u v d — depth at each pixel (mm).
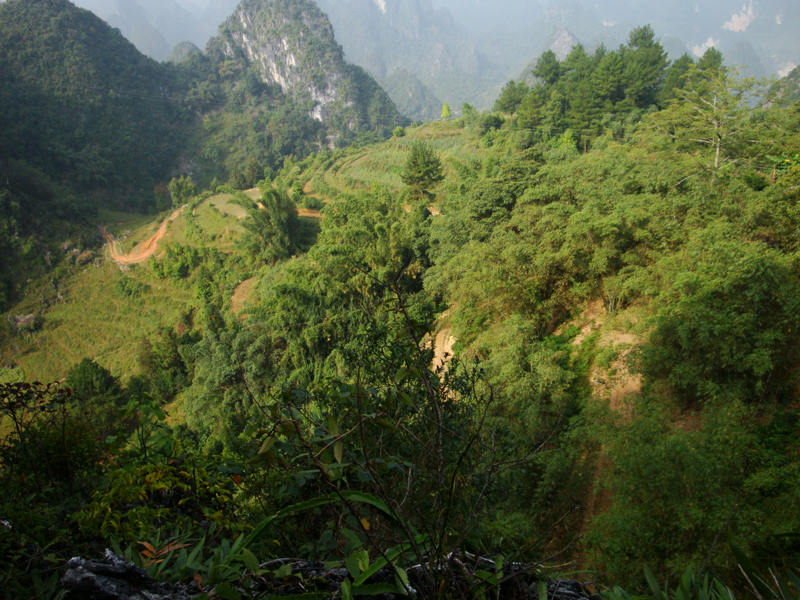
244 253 66938
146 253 83938
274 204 61781
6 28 138625
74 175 120938
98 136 135750
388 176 81500
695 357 12766
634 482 8758
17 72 132000
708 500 8039
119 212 120438
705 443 9188
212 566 1858
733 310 12602
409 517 2375
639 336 16641
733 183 21000
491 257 22391
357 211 49344
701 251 16266
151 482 2816
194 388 37750
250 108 172500
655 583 1883
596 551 8531
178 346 48656
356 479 2941
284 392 2826
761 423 11438
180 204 104125
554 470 10133
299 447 2373
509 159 36500
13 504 2771
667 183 23938
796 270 12758
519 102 77312
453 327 24016
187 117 163125
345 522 2371
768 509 7668
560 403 14555
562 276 20969
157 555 2217
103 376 43312
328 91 176250
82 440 3865
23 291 79438
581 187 25234
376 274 32531
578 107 61531
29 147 116875
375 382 3791
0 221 82312
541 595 1935
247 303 57250
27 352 72375
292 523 2973
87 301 78688
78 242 89688
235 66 185000
